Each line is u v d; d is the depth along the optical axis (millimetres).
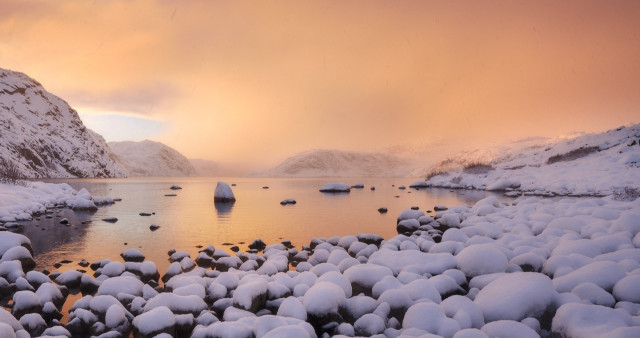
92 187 54375
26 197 21797
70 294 7523
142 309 6281
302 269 8469
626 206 13211
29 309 6094
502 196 30438
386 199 31219
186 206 25797
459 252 8484
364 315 5555
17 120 124062
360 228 15875
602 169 31875
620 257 7090
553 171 37406
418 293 6152
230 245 12273
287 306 5770
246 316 5758
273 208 24484
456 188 44938
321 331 5660
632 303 5301
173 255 10281
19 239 9938
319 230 15398
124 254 10289
